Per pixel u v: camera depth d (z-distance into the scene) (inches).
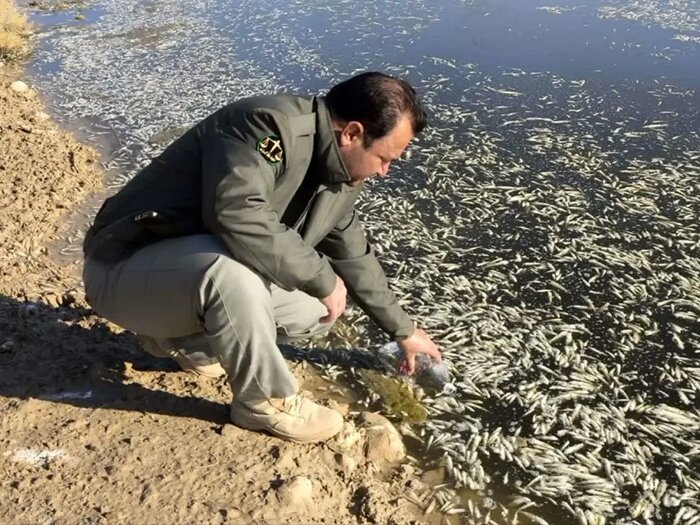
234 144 60.9
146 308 66.4
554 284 108.9
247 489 64.8
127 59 217.2
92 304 69.9
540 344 96.9
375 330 99.6
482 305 104.7
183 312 65.2
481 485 75.7
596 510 72.9
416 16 253.8
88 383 77.6
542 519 71.7
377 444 77.4
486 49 217.8
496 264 114.2
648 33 227.9
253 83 194.7
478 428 83.4
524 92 184.2
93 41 235.6
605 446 81.3
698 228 122.9
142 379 79.5
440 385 89.3
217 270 62.1
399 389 87.4
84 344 85.5
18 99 181.0
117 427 70.8
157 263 64.5
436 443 81.0
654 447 81.0
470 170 144.3
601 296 106.6
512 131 161.9
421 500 72.6
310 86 191.9
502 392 89.0
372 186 138.9
